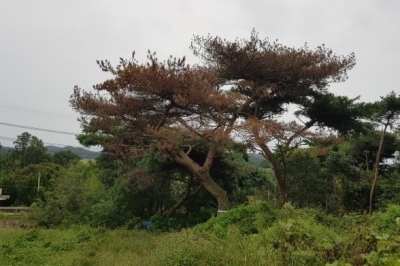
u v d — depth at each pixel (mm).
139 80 17578
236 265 6840
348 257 6117
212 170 24969
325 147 24906
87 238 16953
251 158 33562
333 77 22688
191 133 19172
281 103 24281
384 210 21172
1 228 23234
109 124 19969
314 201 22875
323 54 22172
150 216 24625
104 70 19453
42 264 12414
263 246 7312
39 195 40031
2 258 13203
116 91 18781
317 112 23781
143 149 21109
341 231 12078
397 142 28625
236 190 25688
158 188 24703
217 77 21578
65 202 25375
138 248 14164
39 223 25406
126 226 21250
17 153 59781
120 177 24406
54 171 44719
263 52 21750
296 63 21328
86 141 26734
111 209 22953
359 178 25406
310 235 7234
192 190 26000
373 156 30891
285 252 6594
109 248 14555
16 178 44531
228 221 14156
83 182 27625
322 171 24797
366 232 6711
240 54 21625
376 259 5152
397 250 5445
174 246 9195
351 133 25422
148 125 20016
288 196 23125
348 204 24031
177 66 18203
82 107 19594
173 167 23875
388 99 23891
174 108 19859
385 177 27203
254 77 22656
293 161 24000
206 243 8406
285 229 7504
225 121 20031
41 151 60156
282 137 20094
